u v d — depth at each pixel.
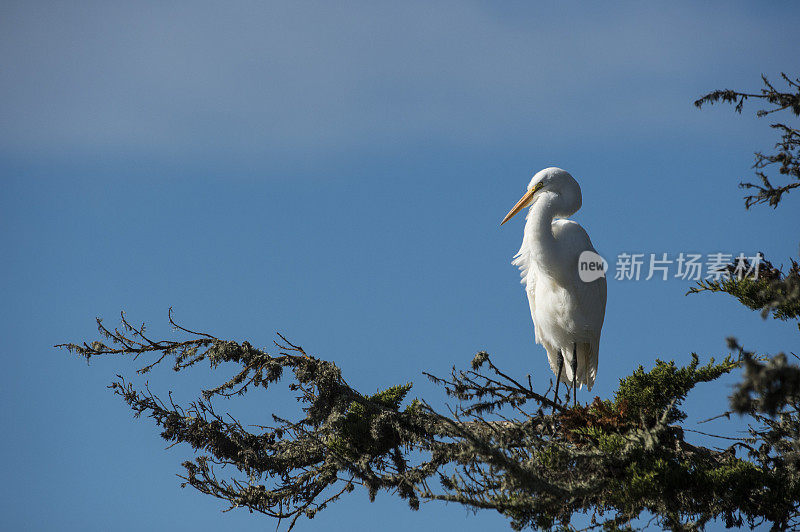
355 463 11.34
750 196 11.47
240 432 11.32
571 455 10.29
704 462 11.54
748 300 11.69
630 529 9.68
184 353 11.27
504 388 10.78
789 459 11.08
